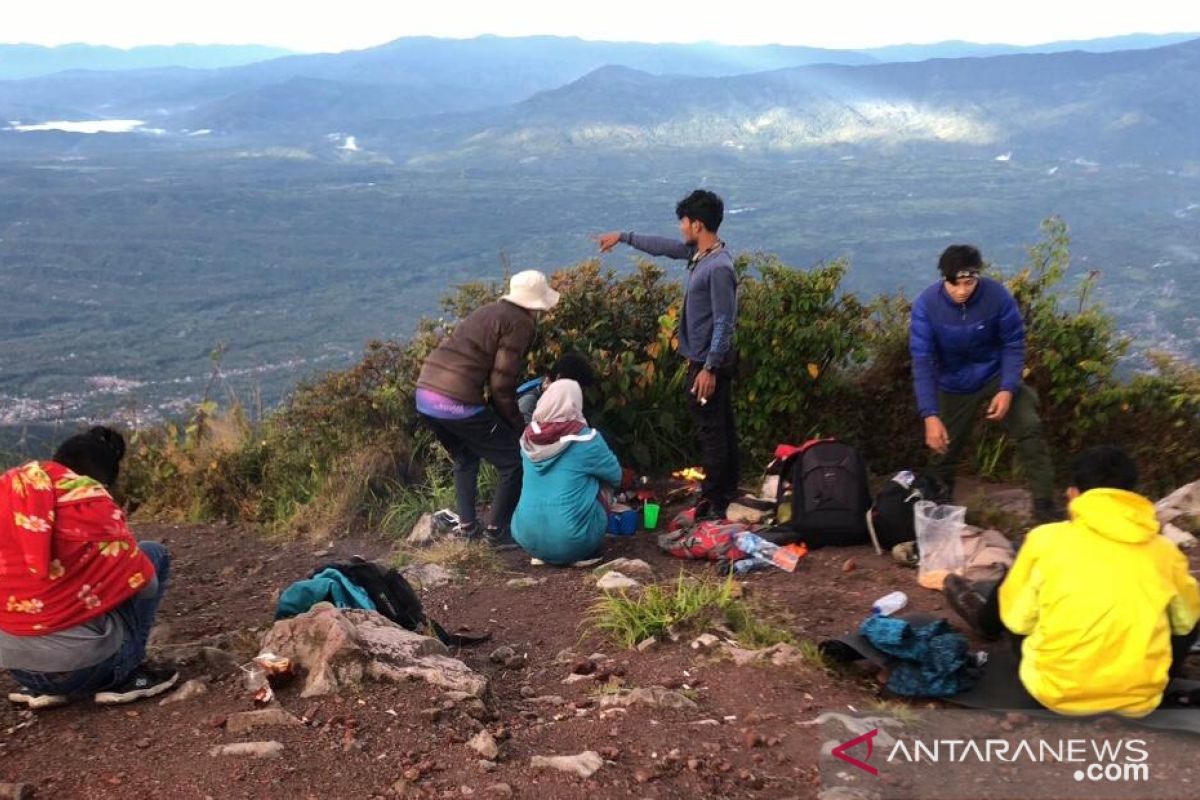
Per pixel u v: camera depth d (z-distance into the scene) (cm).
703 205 633
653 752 333
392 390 836
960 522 536
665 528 696
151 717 374
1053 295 744
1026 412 603
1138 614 330
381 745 336
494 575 631
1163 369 733
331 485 802
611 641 469
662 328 777
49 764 333
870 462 775
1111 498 343
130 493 913
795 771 321
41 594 368
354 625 423
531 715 382
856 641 404
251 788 305
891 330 786
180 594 636
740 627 465
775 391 760
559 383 632
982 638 433
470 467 690
